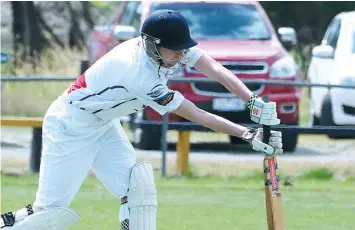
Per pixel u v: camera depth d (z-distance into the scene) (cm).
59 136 1864
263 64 4075
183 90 3997
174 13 1750
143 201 1889
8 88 5722
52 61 7375
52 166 1861
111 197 3023
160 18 1728
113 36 4516
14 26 7312
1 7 7556
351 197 3091
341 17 4703
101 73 1809
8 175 3569
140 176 1891
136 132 4022
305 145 4300
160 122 3681
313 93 4681
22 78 3616
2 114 5572
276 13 8419
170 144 4459
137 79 1759
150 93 1764
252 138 1806
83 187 3216
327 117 4312
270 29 4331
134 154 1958
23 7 7300
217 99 3991
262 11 4431
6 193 3080
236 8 4400
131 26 4544
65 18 8156
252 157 3894
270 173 1830
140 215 1888
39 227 1839
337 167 3750
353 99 4209
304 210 2831
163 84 1781
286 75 4081
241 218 2692
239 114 4012
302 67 7844
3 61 5444
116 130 1942
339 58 4353
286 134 3916
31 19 7344
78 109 1864
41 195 1870
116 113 1866
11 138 4509
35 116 5547
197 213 2759
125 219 1914
